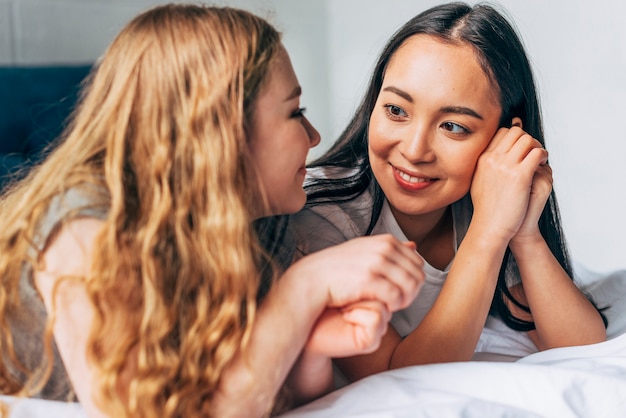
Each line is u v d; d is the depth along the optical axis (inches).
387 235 32.2
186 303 30.7
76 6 120.5
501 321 47.9
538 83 86.3
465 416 30.4
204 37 32.0
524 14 86.4
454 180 40.0
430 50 38.4
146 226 30.7
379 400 32.3
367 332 31.2
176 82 31.7
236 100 31.8
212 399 30.1
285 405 34.2
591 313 42.6
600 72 79.8
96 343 29.4
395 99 38.9
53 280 31.1
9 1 117.6
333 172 44.9
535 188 40.3
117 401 29.2
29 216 32.0
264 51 32.7
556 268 42.1
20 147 104.4
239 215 31.0
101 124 32.7
